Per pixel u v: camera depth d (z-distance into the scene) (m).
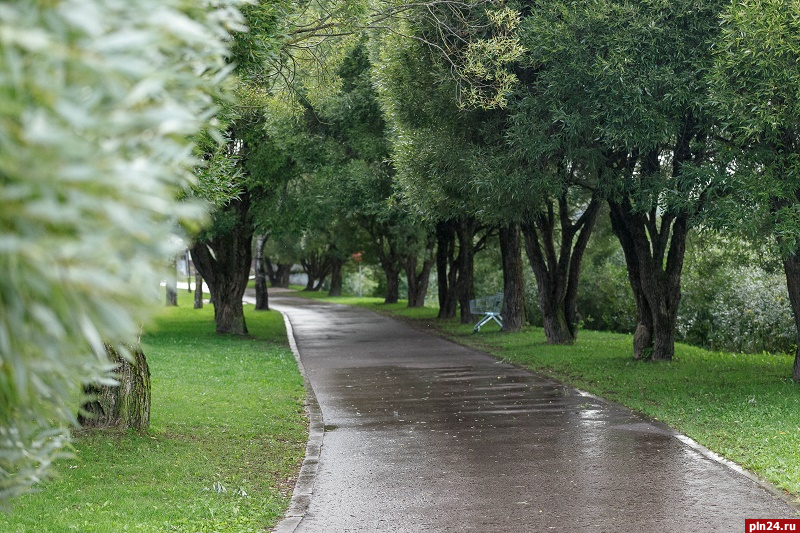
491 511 7.87
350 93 28.88
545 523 7.42
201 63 2.65
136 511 7.69
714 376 17.09
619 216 20.92
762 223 13.83
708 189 14.06
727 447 10.34
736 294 28.78
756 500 7.98
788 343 27.42
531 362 21.33
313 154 29.03
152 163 1.98
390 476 9.45
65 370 2.34
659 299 20.44
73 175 1.71
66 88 1.81
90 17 1.79
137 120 1.85
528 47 15.77
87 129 1.85
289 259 81.62
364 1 12.03
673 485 8.64
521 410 13.98
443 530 7.30
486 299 32.62
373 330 34.78
